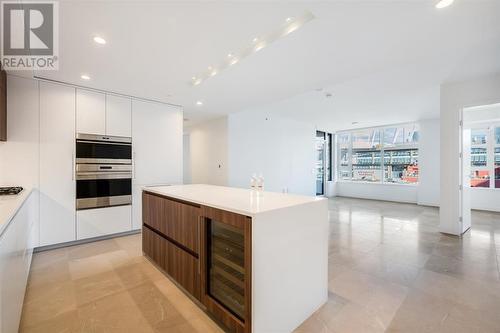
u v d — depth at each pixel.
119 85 3.54
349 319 1.84
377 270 2.68
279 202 1.86
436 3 1.78
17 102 3.08
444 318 1.84
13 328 1.53
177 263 2.28
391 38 2.27
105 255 3.12
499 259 2.98
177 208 2.27
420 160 7.17
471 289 2.26
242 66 2.90
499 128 6.04
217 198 2.07
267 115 6.58
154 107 4.39
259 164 6.50
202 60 2.73
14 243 1.67
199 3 1.76
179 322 1.81
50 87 3.30
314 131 8.26
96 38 2.22
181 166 4.74
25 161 3.13
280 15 1.93
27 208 2.49
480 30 2.15
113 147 3.85
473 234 4.07
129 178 4.02
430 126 6.98
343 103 5.20
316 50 2.49
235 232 1.76
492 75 3.52
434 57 2.83
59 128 3.37
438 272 2.62
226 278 1.81
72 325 1.77
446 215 4.07
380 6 1.81
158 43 2.33
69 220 3.44
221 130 6.07
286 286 1.69
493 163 6.11
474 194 6.33
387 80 3.74
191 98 4.27
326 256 2.04
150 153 4.31
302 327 1.76
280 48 2.45
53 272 2.62
